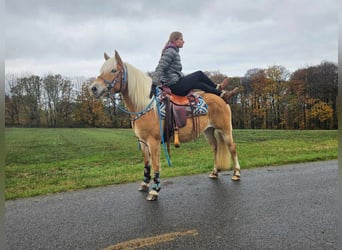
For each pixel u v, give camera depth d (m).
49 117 48.84
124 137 21.77
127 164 8.75
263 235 3.30
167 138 4.94
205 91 5.80
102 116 45.53
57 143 17.70
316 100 40.09
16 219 3.88
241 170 6.66
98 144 16.61
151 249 3.04
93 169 7.72
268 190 5.01
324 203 4.33
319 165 7.06
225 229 3.47
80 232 3.47
